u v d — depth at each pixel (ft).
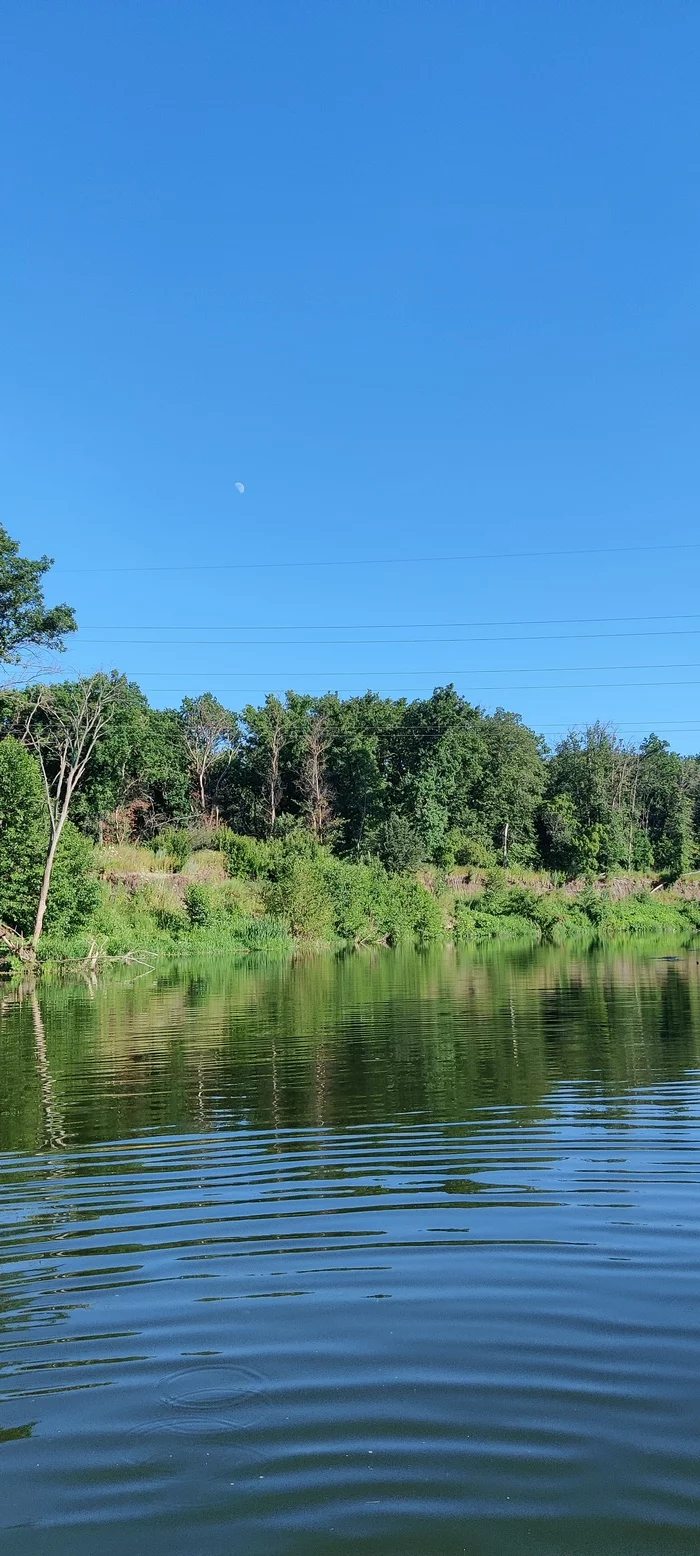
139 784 192.34
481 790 244.83
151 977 88.48
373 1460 13.12
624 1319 17.03
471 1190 24.41
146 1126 31.71
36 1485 12.82
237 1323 17.24
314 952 122.52
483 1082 37.88
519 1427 13.75
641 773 283.18
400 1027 52.95
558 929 168.35
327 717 230.89
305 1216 22.77
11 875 99.81
